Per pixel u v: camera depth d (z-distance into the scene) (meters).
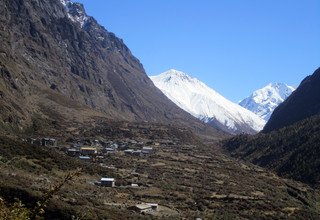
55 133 194.75
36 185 79.31
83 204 74.19
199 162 168.50
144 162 156.50
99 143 190.25
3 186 62.72
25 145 119.44
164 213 87.69
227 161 179.38
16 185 69.12
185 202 103.06
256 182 142.12
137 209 85.12
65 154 147.38
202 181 132.88
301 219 103.44
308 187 144.38
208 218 90.00
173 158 171.12
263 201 112.62
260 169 173.75
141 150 180.00
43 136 183.75
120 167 141.25
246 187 130.88
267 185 138.75
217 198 111.00
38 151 117.94
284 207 110.81
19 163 101.12
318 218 106.94
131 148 186.88
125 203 90.38
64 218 59.81
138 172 136.75
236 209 103.25
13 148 111.06
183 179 133.50
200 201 105.56
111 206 82.62
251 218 97.25
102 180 109.38
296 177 163.00
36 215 13.74
